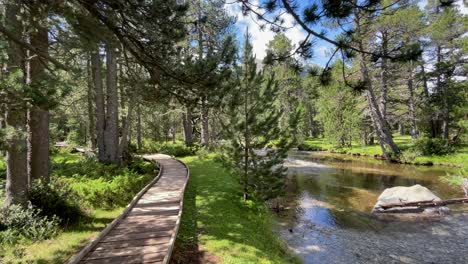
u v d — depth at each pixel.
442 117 24.45
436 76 24.38
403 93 27.55
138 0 5.70
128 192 10.31
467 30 21.91
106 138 14.17
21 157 7.16
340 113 29.55
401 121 28.16
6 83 3.80
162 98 10.80
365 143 30.19
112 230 6.39
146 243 5.70
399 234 8.76
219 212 8.58
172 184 11.57
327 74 4.46
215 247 6.21
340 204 11.99
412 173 17.81
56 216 7.29
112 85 14.11
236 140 9.72
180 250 6.06
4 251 5.80
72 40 6.06
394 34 19.88
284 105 32.00
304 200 12.69
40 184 7.68
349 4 3.41
